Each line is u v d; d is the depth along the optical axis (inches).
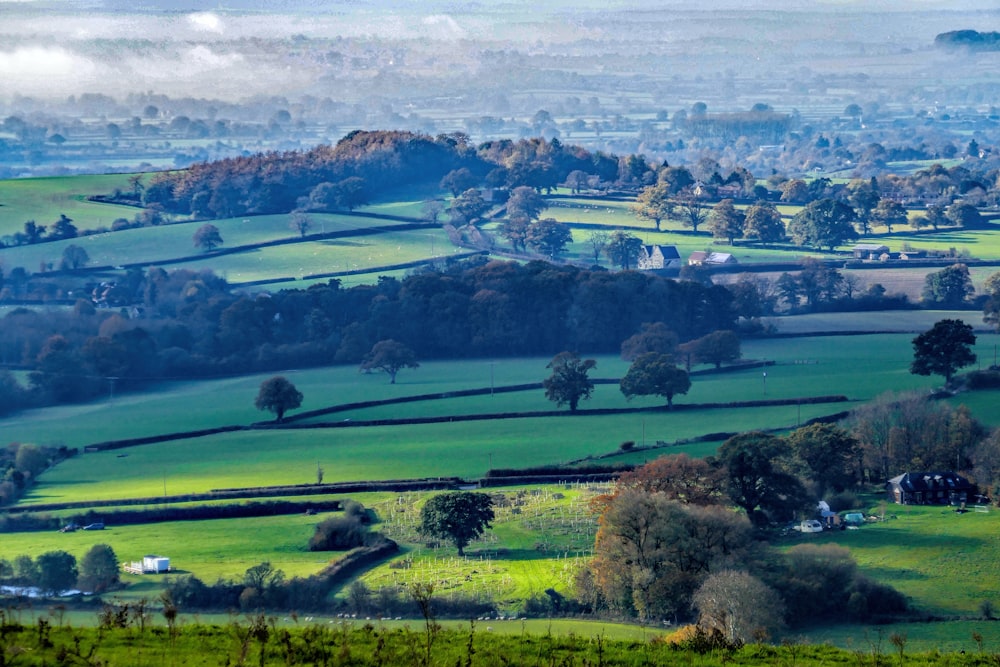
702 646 4719.5
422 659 4239.7
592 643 4724.4
